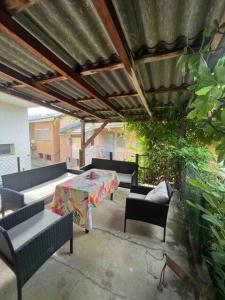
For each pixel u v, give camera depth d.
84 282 1.78
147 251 2.27
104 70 1.89
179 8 1.07
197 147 3.41
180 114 4.20
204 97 0.86
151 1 1.02
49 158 11.99
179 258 2.14
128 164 5.03
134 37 1.38
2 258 1.62
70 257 2.12
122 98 3.31
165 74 2.12
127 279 1.83
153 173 5.10
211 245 1.61
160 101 3.60
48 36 1.37
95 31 1.31
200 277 1.58
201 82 0.86
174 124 4.37
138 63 1.75
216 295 1.31
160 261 2.10
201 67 0.88
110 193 3.53
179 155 3.60
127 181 4.26
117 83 2.46
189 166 2.80
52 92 2.74
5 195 2.83
